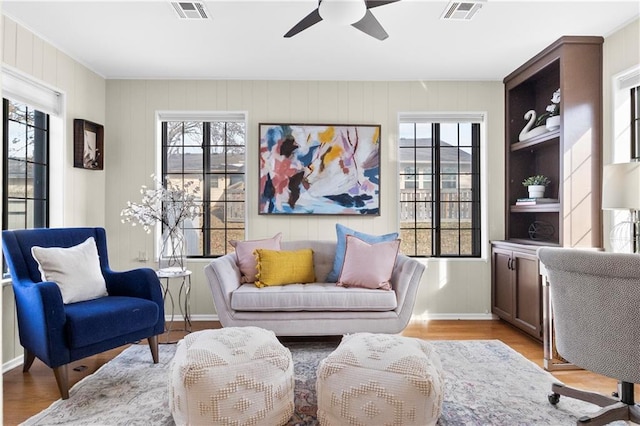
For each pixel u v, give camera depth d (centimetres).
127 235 418
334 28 312
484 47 346
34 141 337
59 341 239
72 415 222
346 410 198
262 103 422
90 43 336
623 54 304
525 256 356
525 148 405
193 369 194
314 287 331
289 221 421
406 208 443
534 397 243
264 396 200
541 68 358
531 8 281
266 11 285
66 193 355
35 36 317
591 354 198
